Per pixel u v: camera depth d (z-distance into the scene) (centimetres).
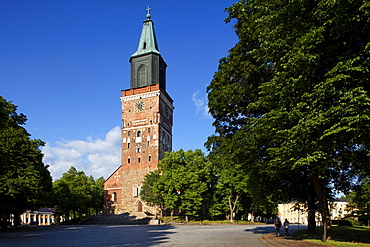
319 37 1606
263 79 2298
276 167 2253
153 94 8512
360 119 1429
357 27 1622
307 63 1638
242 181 6219
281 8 1864
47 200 5216
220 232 3459
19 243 2295
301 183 2823
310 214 2983
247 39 2414
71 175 7631
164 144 8812
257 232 3478
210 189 7250
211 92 2727
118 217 7300
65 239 2627
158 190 6525
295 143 1678
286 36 1850
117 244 2120
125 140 8638
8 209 4594
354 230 3238
